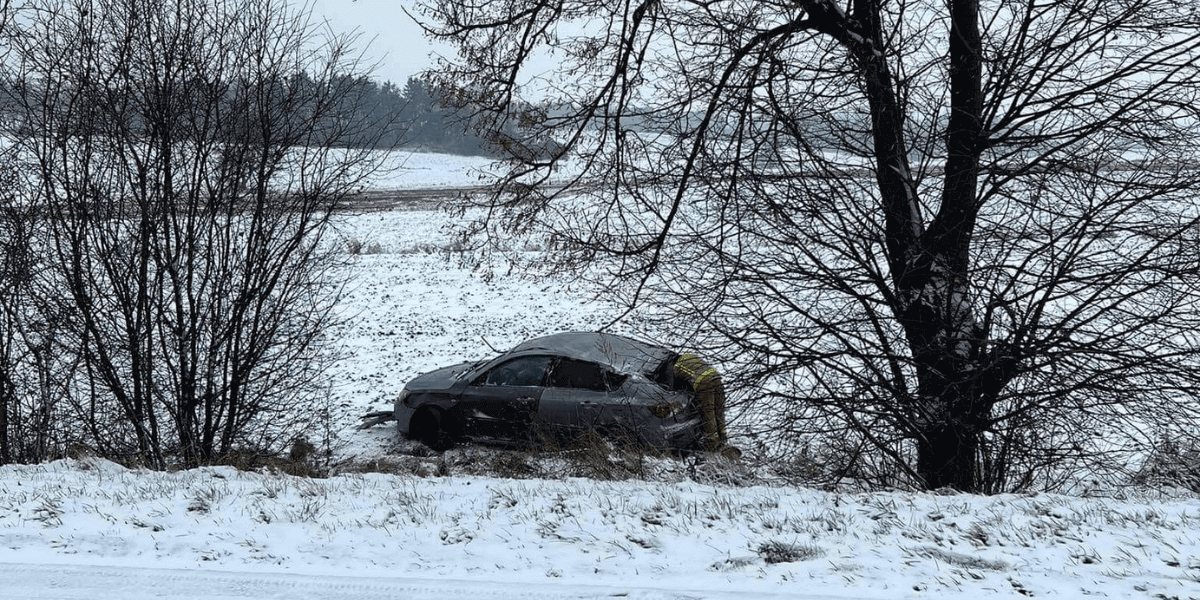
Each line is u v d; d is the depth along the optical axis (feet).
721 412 33.88
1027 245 29.55
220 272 35.88
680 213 30.14
